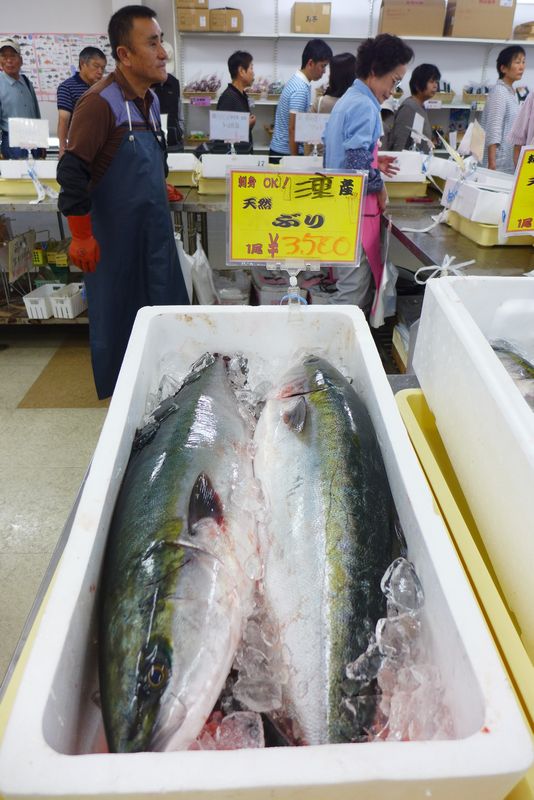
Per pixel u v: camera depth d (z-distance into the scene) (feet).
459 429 2.97
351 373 3.86
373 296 10.53
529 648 2.23
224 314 3.92
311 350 4.02
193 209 9.90
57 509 7.30
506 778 1.41
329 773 1.38
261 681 2.04
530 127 11.89
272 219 3.94
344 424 3.03
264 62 19.81
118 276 8.14
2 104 15.69
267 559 2.54
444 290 3.34
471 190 7.13
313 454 2.89
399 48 8.19
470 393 2.80
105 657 1.97
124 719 1.79
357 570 2.35
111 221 7.77
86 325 12.69
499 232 6.50
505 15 18.02
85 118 6.92
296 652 2.13
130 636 1.96
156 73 7.11
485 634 1.75
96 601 2.15
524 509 2.22
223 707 2.02
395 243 11.16
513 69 13.33
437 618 1.95
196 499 2.49
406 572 2.24
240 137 11.04
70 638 1.82
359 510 2.58
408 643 2.10
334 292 10.69
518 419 2.36
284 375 3.77
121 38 6.79
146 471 2.71
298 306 3.99
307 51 13.46
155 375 3.82
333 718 1.91
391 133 13.74
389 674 2.01
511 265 6.33
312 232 3.99
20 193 10.28
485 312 3.53
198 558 2.23
